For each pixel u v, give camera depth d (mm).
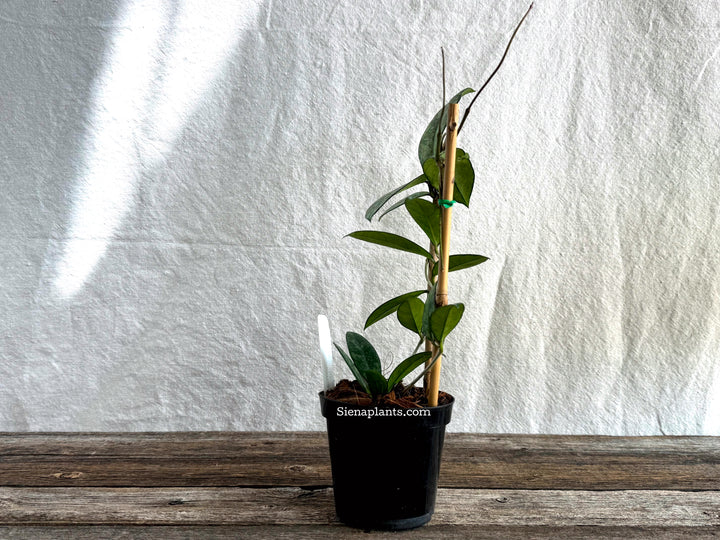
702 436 812
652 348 812
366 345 583
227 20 786
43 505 581
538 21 789
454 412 819
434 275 569
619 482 651
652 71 792
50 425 807
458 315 512
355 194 803
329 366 583
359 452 536
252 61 790
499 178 799
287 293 809
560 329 812
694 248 802
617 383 815
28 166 786
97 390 807
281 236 803
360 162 800
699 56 788
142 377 809
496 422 819
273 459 705
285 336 811
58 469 667
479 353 816
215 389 813
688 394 814
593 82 793
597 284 808
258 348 811
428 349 593
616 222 803
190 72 788
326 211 802
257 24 788
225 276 805
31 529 539
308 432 812
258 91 792
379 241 578
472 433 815
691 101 792
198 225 799
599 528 553
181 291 803
